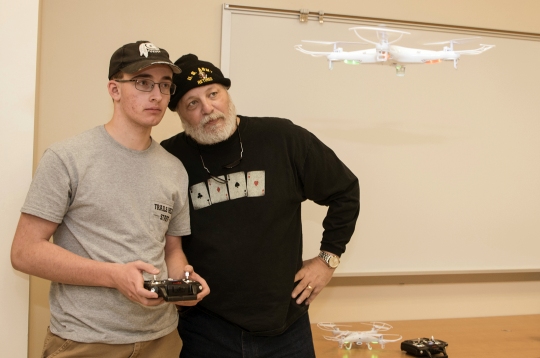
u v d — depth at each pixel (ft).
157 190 4.54
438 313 7.91
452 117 7.67
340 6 7.35
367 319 7.65
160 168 4.68
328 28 7.21
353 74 7.31
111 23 6.72
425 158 7.59
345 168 5.89
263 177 5.30
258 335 5.22
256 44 7.00
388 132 7.46
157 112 4.43
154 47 4.46
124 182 4.38
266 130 5.50
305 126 7.19
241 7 6.93
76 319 4.24
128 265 4.01
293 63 7.11
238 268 5.14
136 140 4.52
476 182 7.77
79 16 6.63
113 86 4.48
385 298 7.71
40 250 4.10
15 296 4.91
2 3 4.82
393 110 7.47
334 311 7.55
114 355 4.27
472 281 8.03
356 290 7.61
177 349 4.92
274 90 7.07
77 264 4.07
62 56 6.59
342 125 7.30
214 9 6.98
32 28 4.88
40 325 6.59
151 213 4.49
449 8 7.73
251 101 7.00
